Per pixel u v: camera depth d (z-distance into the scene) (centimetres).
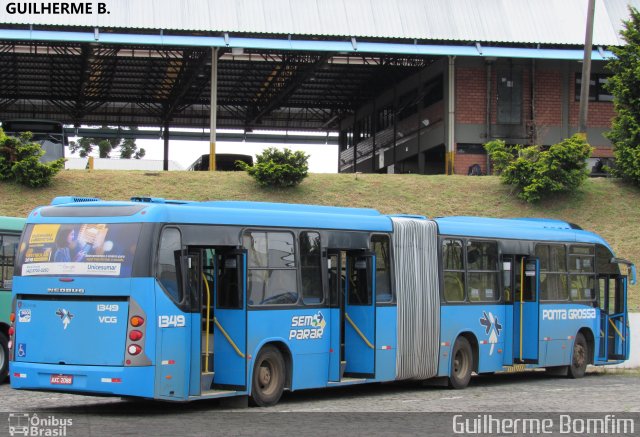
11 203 2973
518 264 2055
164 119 5988
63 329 1291
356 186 3516
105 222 1300
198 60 4359
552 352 2092
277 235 1475
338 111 6147
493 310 1952
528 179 3506
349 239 1614
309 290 1527
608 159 4472
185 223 1322
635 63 3694
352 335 1645
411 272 1741
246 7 3841
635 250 3206
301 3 3916
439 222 1836
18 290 1336
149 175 3409
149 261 1267
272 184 3391
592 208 3491
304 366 1506
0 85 5247
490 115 4381
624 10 4288
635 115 3738
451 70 4169
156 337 1259
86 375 1262
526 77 4422
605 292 2328
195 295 1325
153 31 3700
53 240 1325
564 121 4438
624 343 2372
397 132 5112
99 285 1277
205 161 4319
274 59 4506
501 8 4141
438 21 4012
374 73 5000
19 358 1322
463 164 4378
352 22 3909
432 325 1780
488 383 2023
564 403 1575
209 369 1389
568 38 4097
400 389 1828
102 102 5756
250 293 1412
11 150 3128
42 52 4350
